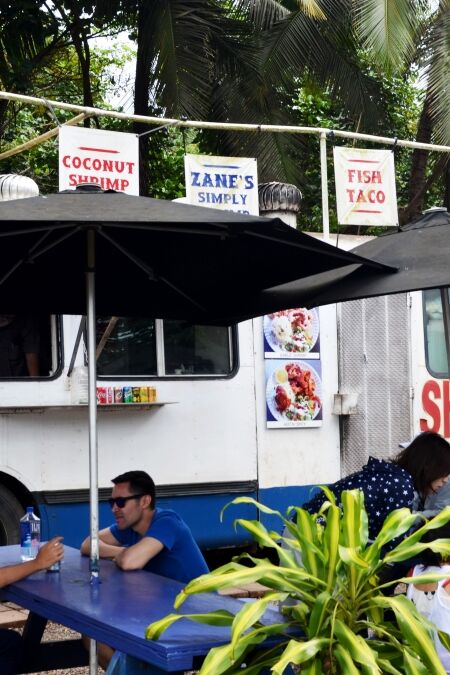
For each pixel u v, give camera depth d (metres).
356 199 13.80
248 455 13.55
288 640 4.98
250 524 5.05
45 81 29.12
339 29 23.95
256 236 6.84
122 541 8.52
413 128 29.30
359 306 14.45
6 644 7.36
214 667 4.47
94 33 26.23
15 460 12.08
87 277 7.25
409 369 14.58
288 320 14.00
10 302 8.66
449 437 14.70
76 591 6.60
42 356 12.43
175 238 7.29
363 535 4.91
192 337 13.38
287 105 24.84
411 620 4.61
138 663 5.43
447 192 25.88
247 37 22.77
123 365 12.89
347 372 14.28
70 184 11.88
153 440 12.93
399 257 8.00
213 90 22.97
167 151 26.52
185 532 7.82
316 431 14.06
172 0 21.42
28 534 8.13
